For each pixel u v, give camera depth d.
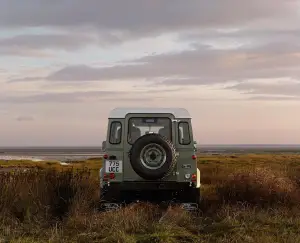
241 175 13.04
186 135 11.55
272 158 51.00
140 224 9.34
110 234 8.55
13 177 11.45
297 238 8.08
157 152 10.97
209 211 11.30
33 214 10.33
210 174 20.97
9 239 8.45
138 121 11.62
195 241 8.13
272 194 12.05
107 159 11.38
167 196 11.91
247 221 9.57
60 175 12.29
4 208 10.18
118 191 11.32
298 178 15.27
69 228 9.44
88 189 12.23
